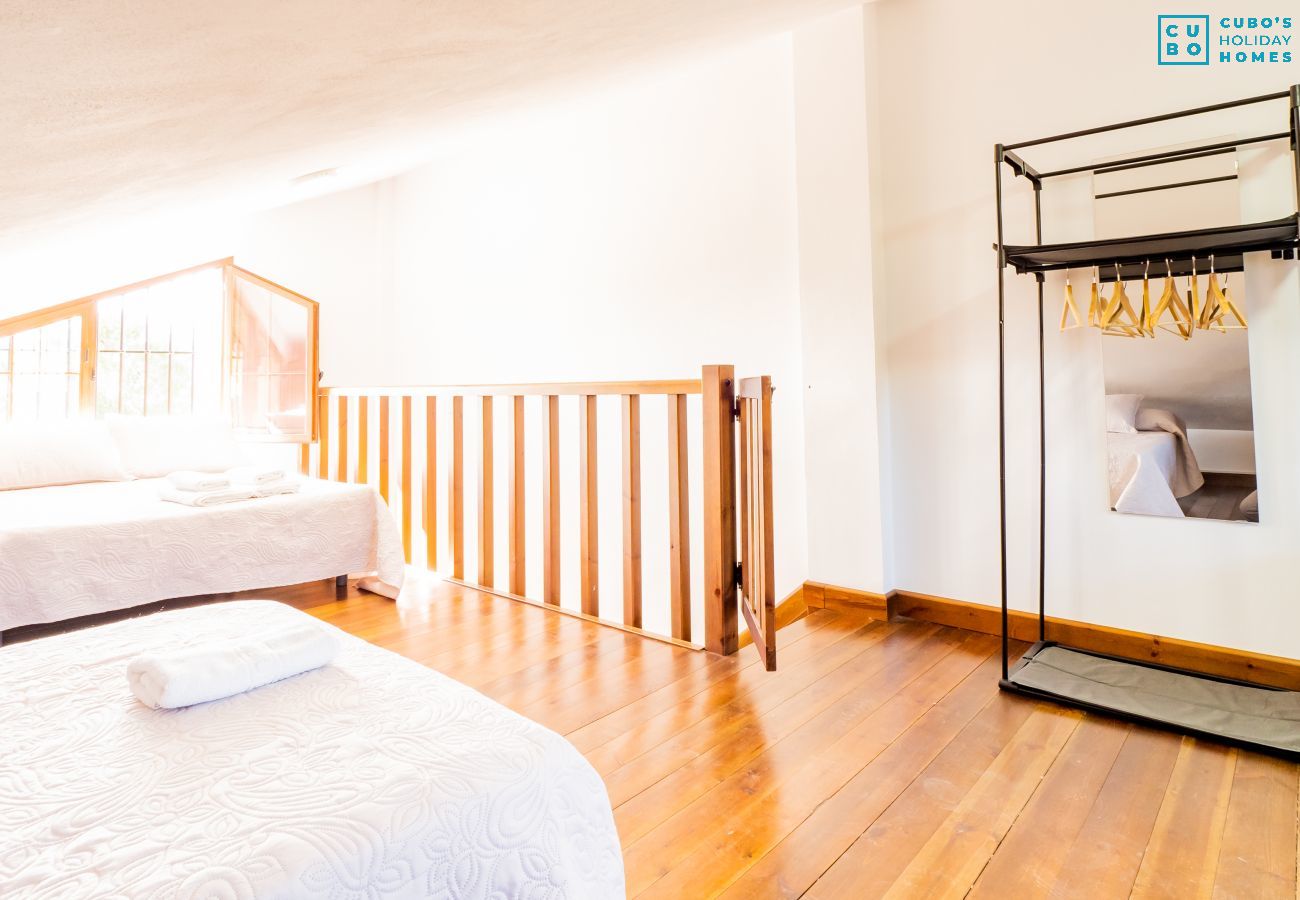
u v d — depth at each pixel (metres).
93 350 4.04
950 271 2.79
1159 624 2.38
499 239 4.68
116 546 2.44
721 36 2.49
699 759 1.73
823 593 3.03
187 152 1.62
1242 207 2.20
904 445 2.93
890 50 2.90
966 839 1.44
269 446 4.72
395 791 0.78
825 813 1.52
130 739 0.91
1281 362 2.14
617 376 4.02
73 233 2.64
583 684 2.17
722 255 3.53
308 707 1.00
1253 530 2.21
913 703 2.07
